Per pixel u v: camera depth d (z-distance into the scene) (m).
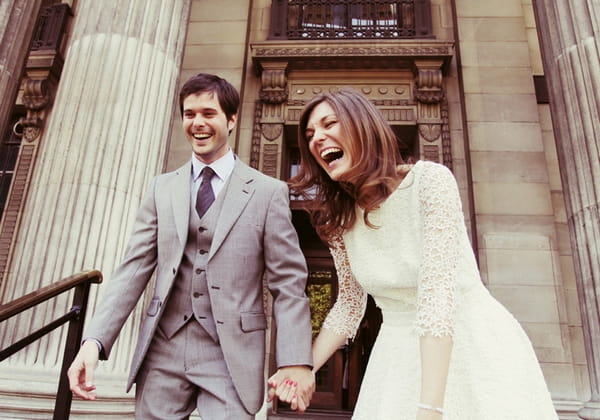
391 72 8.13
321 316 8.40
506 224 7.00
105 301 1.75
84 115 4.50
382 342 1.43
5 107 4.72
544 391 1.28
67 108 4.58
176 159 7.50
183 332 1.70
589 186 4.36
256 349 1.70
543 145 7.50
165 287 1.72
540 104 7.86
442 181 1.28
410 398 1.26
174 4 5.44
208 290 1.71
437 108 7.83
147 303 4.39
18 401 3.42
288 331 1.63
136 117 4.64
